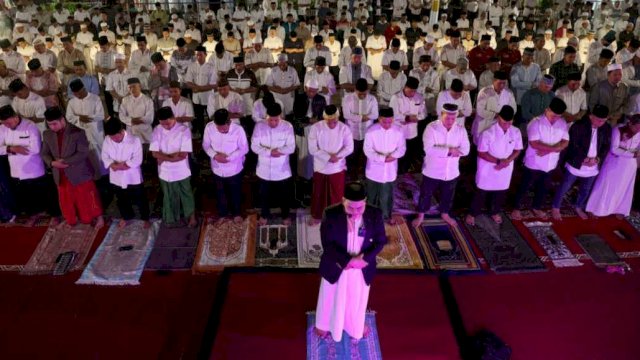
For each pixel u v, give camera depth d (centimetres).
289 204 668
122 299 528
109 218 672
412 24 1391
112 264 578
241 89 864
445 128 607
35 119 737
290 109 915
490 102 767
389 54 1037
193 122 973
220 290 523
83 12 1648
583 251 615
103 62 1059
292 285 538
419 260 592
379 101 876
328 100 890
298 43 1201
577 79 742
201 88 923
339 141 609
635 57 915
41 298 526
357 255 403
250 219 669
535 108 768
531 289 549
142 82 916
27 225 650
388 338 471
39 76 872
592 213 688
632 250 620
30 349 462
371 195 647
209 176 792
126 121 782
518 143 621
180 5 1867
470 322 503
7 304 516
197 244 617
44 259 587
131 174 611
